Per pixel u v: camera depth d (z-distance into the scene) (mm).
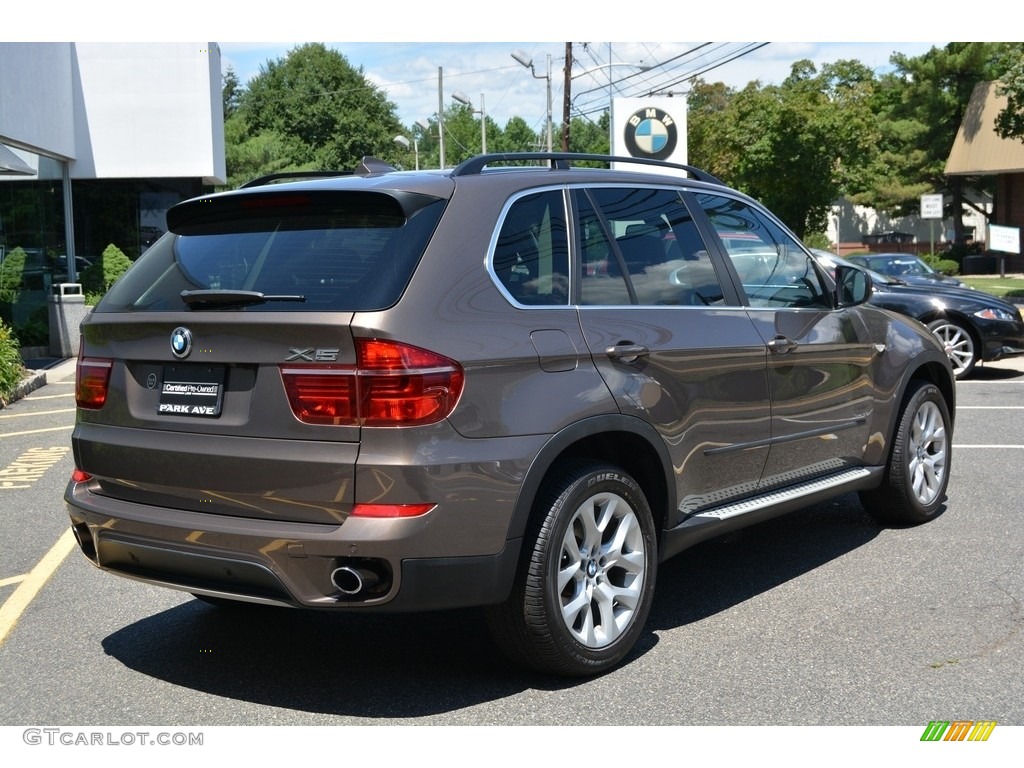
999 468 7852
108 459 4086
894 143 60781
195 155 23344
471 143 121000
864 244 65750
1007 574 5312
